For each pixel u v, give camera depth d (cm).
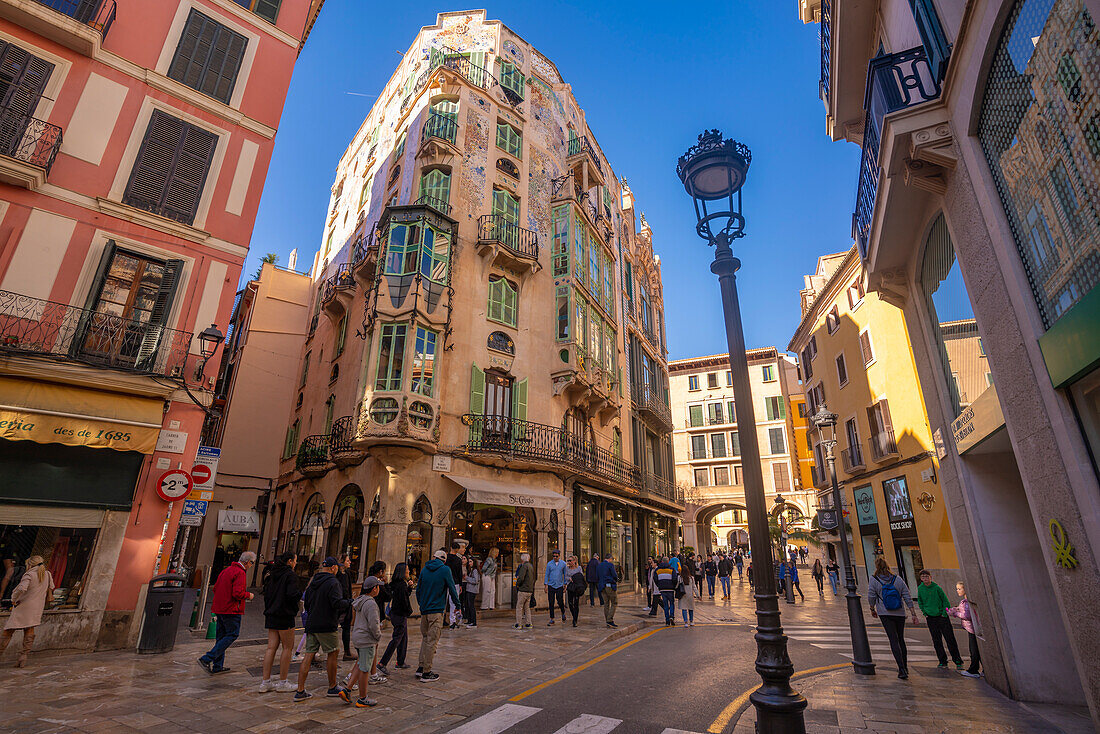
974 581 761
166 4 1265
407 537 1484
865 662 813
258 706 609
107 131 1119
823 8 1036
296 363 2628
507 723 568
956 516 816
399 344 1592
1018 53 453
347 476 1680
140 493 996
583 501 2052
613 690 705
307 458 1908
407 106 2322
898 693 687
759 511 434
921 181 629
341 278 2045
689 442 4847
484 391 1761
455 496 1566
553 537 1808
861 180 873
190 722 547
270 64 1398
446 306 1698
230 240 1219
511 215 2123
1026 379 506
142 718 555
